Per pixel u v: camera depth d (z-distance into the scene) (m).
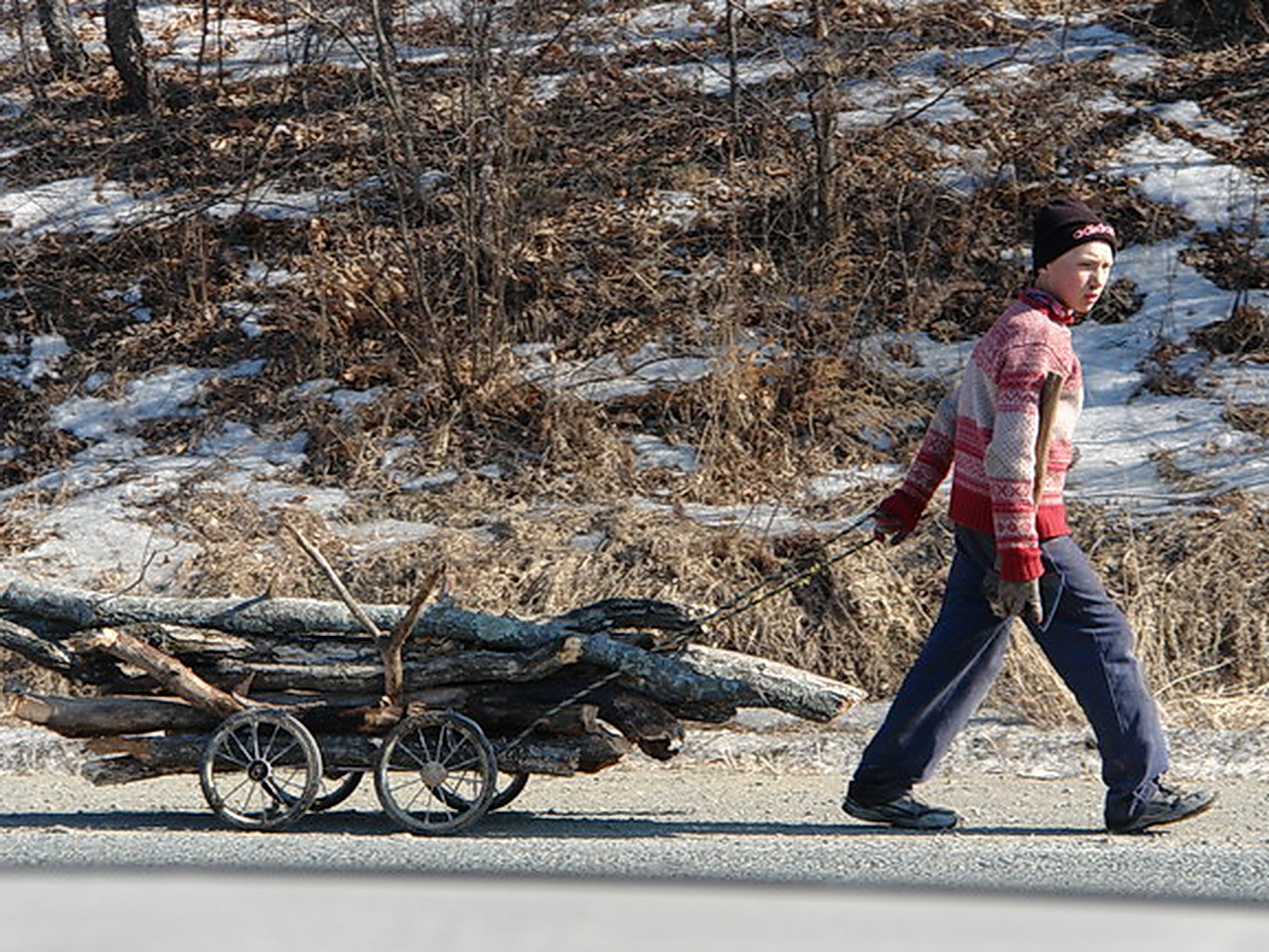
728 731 30.00
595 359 43.81
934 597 34.16
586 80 53.59
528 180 47.50
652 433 41.50
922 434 40.69
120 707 22.91
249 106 55.91
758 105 49.72
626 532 36.47
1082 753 28.08
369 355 44.44
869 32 53.69
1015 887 17.14
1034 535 20.92
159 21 63.56
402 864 18.78
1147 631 33.00
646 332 44.34
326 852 19.70
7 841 20.70
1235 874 17.86
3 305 47.59
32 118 57.28
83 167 53.84
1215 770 26.98
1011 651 31.55
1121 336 43.25
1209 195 47.06
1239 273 44.56
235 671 23.22
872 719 30.89
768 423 40.62
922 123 50.06
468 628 22.72
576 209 48.84
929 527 35.72
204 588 36.16
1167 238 46.00
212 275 48.06
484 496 39.62
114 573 37.03
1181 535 35.00
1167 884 17.31
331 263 46.94
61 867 18.55
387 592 35.53
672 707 22.55
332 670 22.97
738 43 55.16
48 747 29.02
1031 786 26.38
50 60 61.75
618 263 46.47
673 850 19.81
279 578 36.09
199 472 41.03
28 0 66.19
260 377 44.38
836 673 33.25
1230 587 33.62
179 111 56.12
